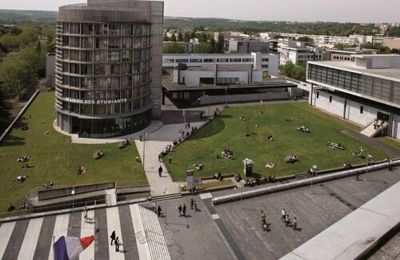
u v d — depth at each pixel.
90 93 118.88
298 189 84.62
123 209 75.50
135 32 122.06
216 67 174.88
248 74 178.88
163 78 187.25
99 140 116.88
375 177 90.56
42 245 63.59
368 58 138.00
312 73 157.75
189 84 174.25
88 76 117.38
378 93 125.31
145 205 76.75
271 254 62.03
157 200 79.88
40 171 93.69
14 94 186.38
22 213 73.81
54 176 91.00
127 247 63.56
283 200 79.88
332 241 33.00
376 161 101.19
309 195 81.81
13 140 114.31
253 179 89.00
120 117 121.69
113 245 63.88
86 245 49.84
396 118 120.12
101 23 114.75
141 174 92.50
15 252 61.62
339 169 95.44
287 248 63.59
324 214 74.25
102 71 118.12
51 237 65.88
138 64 125.12
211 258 61.06
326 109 153.25
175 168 96.19
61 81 122.12
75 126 122.69
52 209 76.06
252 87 173.38
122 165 97.94
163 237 66.62
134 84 124.56
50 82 196.38
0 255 60.78
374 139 119.69
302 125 133.25
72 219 71.62
